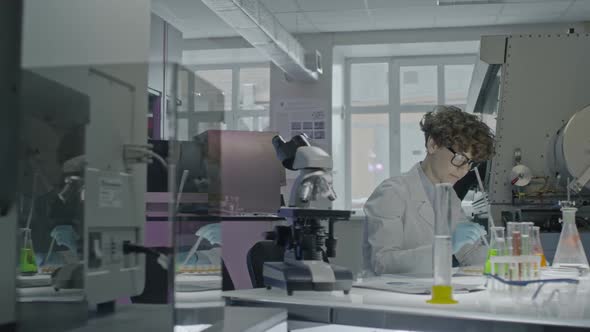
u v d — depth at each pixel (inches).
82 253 32.3
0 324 32.5
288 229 61.1
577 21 225.9
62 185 32.7
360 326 47.6
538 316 42.7
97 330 31.6
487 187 117.3
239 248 120.0
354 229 217.5
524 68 115.0
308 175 57.8
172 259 32.1
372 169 256.2
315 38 244.4
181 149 37.4
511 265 51.8
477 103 142.6
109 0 44.2
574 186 102.0
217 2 158.1
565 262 71.6
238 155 126.8
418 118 253.3
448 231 49.6
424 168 90.1
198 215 41.0
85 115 32.6
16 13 35.8
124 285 32.0
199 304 37.2
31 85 33.6
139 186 32.4
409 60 255.3
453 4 202.5
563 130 104.3
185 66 37.8
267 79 253.0
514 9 211.8
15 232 33.1
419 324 45.1
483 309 45.6
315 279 54.8
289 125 246.4
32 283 32.6
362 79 258.5
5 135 33.3
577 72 114.3
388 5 209.8
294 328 51.3
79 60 40.6
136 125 34.0
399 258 77.7
